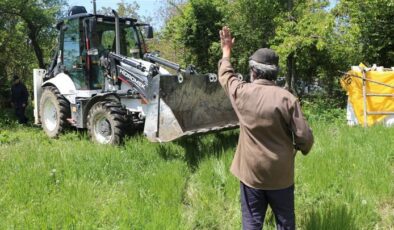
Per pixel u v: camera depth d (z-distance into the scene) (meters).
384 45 13.21
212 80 7.48
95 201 4.97
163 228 4.19
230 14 16.02
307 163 5.90
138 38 9.66
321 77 15.32
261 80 3.45
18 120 12.13
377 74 10.09
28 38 15.95
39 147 7.50
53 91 9.38
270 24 15.48
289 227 3.54
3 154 7.09
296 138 3.33
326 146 6.95
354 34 13.20
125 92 8.08
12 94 12.10
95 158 6.45
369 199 4.91
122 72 8.26
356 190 5.07
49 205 4.70
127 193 5.19
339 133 8.35
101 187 5.47
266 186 3.47
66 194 5.08
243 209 3.63
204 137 7.74
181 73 7.01
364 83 10.05
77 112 8.91
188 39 16.45
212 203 5.01
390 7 12.70
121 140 7.66
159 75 6.80
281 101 3.33
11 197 5.09
